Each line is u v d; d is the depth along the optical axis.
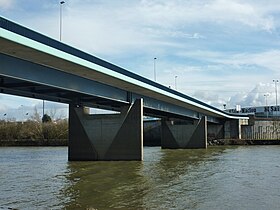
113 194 30.39
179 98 77.44
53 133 149.88
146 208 25.20
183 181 37.34
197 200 27.81
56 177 41.06
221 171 45.72
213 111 108.31
